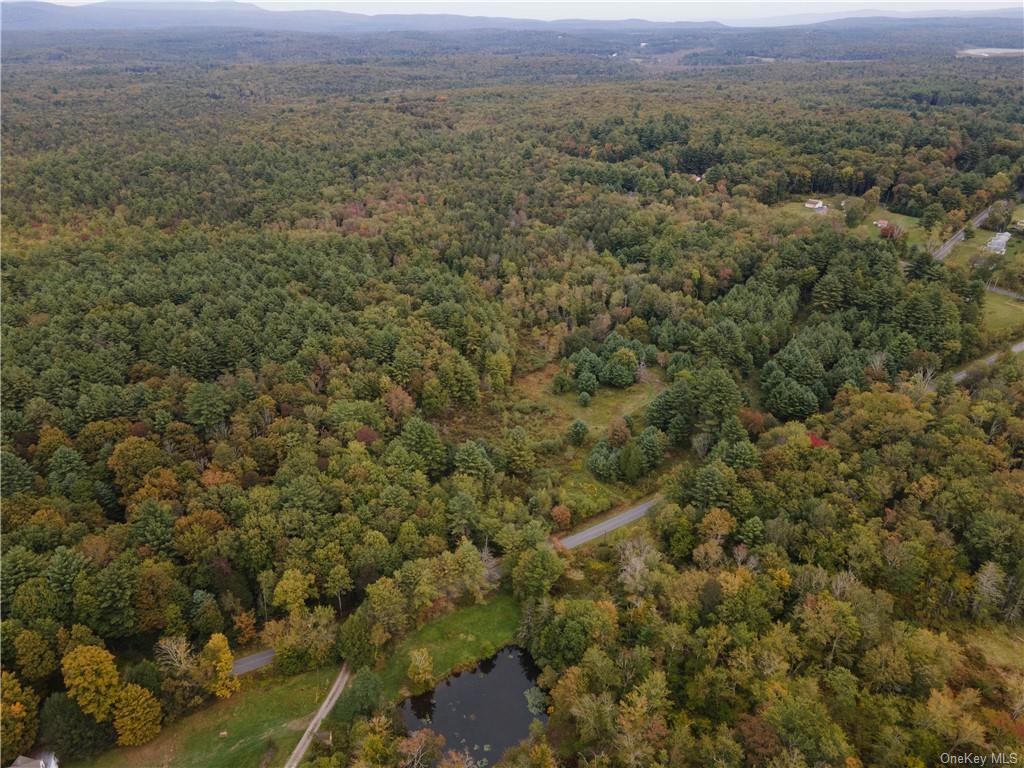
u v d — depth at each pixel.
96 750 75.88
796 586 89.31
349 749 78.56
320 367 141.38
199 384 127.00
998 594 86.88
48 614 79.31
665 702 77.94
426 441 121.31
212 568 89.88
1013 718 75.44
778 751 70.12
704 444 124.12
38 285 160.00
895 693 78.94
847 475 106.94
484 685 91.12
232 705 84.00
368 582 93.94
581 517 115.62
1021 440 109.12
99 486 102.44
